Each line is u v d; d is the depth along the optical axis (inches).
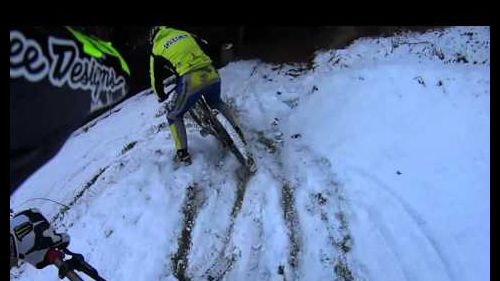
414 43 280.7
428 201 188.2
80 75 64.9
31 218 112.0
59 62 61.0
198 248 193.3
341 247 180.2
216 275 182.1
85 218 219.8
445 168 199.3
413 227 180.9
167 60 209.5
